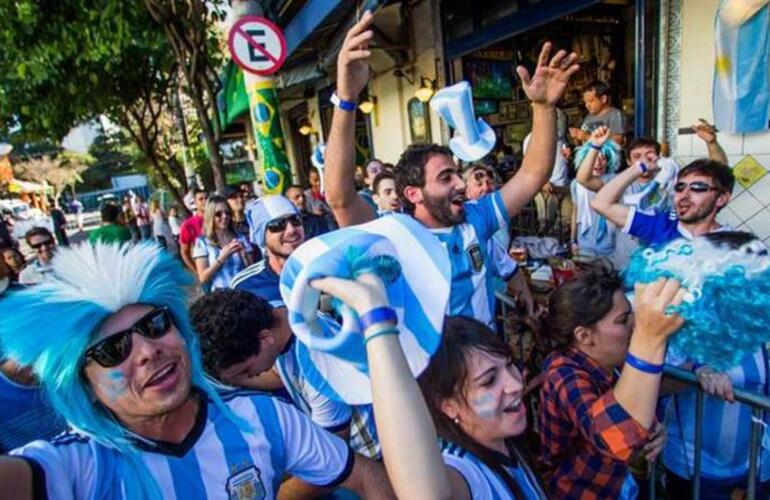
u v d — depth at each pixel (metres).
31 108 7.38
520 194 2.04
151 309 0.91
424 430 0.73
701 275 0.93
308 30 5.12
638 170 2.42
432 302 0.85
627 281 1.08
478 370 1.04
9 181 30.52
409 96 7.12
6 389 1.34
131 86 8.91
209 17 6.61
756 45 3.00
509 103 6.57
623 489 1.43
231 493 0.98
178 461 0.94
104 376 0.87
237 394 1.12
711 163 2.20
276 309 1.71
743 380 1.55
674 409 1.68
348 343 0.79
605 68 6.52
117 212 5.47
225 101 8.77
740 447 1.59
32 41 5.69
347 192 1.79
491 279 2.07
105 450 0.91
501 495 0.99
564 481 1.34
